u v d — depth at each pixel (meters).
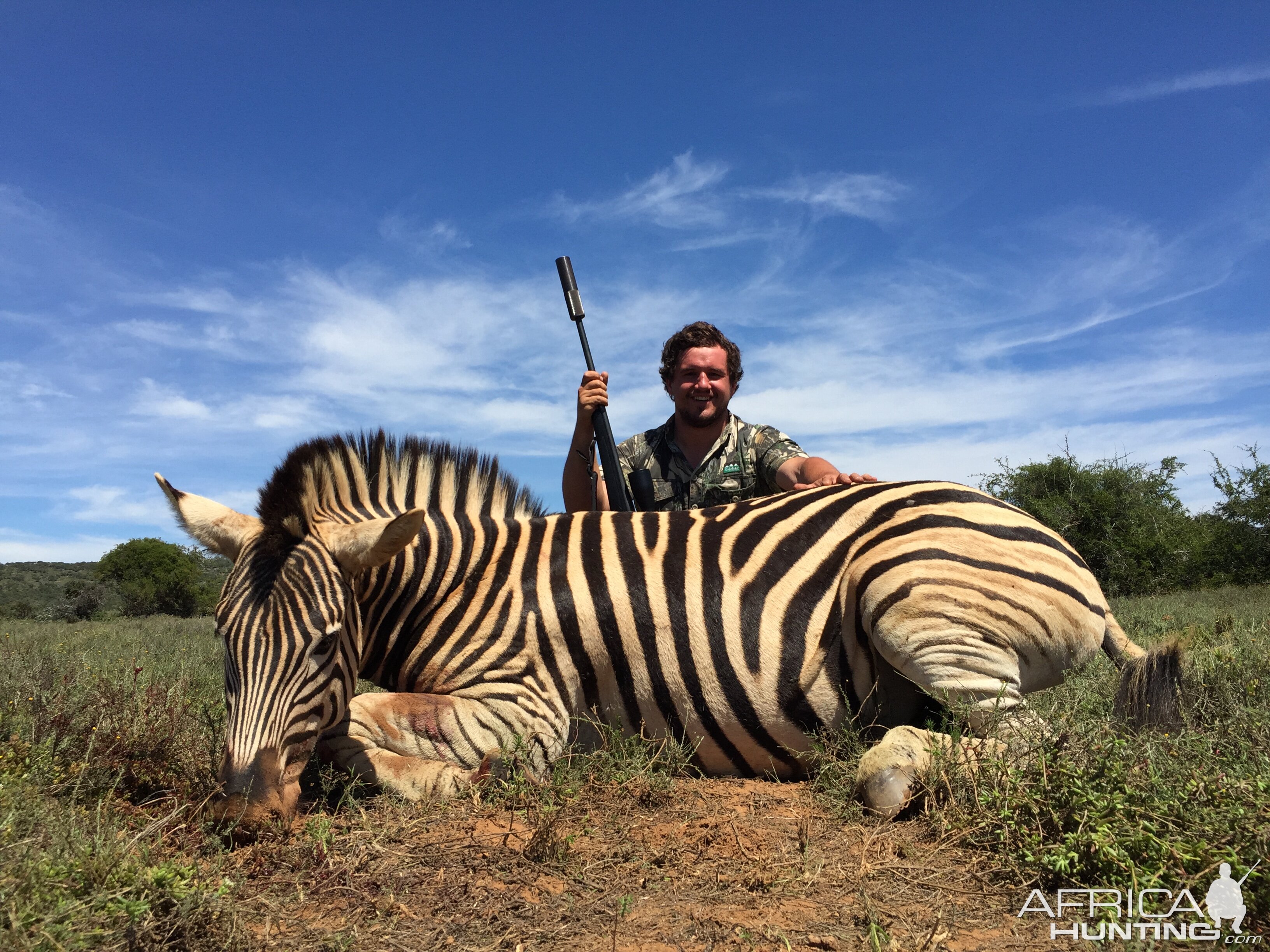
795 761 3.30
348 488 3.44
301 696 2.75
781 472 5.05
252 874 2.37
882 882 2.29
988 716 3.00
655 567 3.39
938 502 3.32
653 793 2.92
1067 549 3.38
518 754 3.08
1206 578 16.17
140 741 3.30
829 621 3.25
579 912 2.16
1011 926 2.05
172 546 32.97
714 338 5.24
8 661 4.88
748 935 2.00
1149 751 2.67
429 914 2.17
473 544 3.52
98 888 2.00
